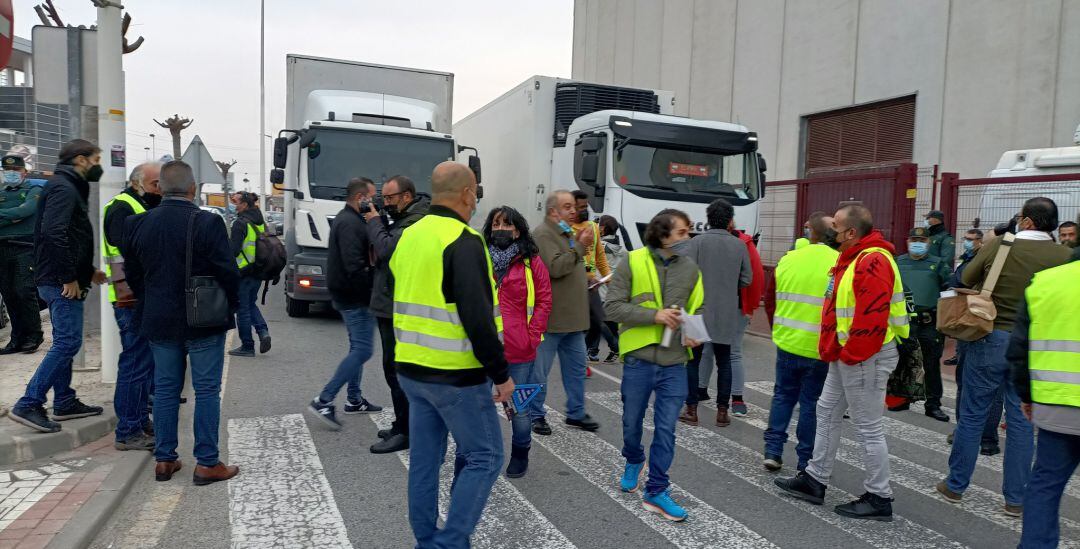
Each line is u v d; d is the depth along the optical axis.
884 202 11.56
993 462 5.48
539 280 4.69
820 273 4.63
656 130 10.30
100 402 5.77
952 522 4.28
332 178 10.48
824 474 4.48
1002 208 9.99
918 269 6.82
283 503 4.26
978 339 4.46
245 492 4.41
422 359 3.10
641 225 9.99
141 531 3.85
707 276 6.09
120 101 6.54
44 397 4.88
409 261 3.18
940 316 4.60
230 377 7.43
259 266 8.31
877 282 4.01
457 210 3.23
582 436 5.81
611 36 26.42
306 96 12.23
